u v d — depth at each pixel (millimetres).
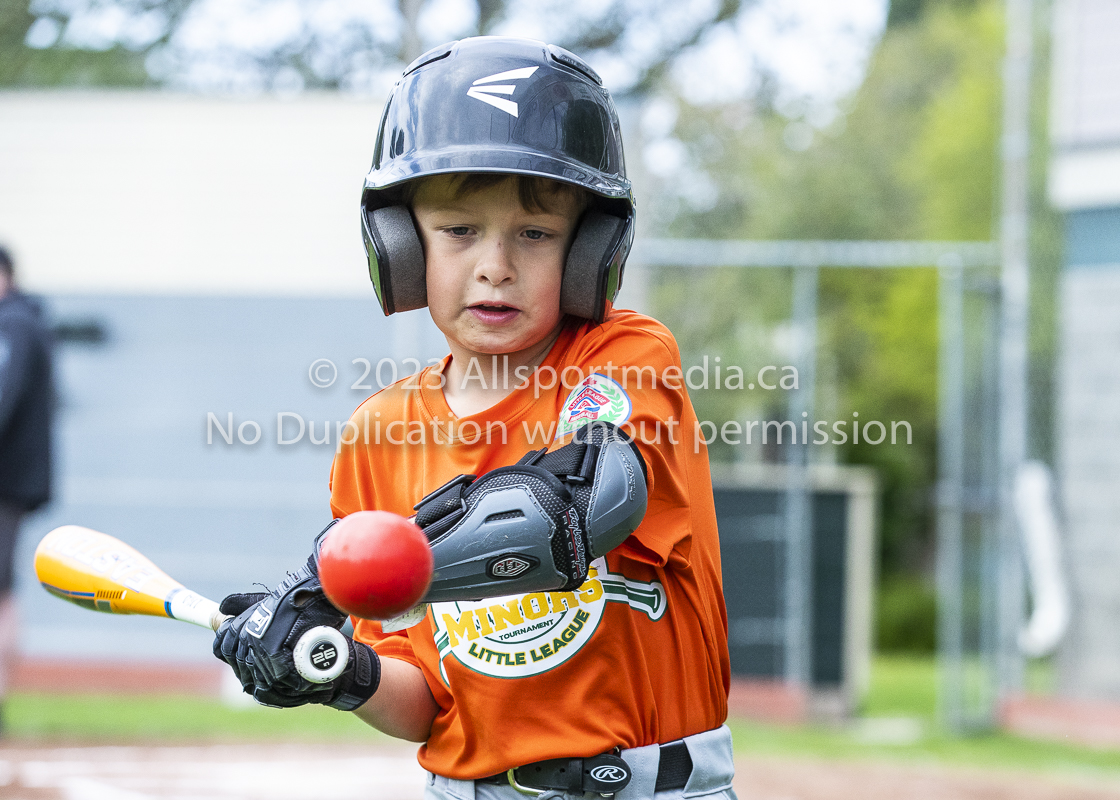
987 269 17438
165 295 15281
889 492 33750
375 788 8875
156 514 14992
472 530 2588
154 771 9297
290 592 2709
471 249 3020
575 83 3047
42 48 25828
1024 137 14031
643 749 3113
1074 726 13133
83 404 15156
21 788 8602
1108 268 14070
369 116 15320
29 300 10516
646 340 3107
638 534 3020
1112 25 14078
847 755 11383
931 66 39219
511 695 3102
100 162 15383
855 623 14203
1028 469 13977
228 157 15352
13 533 10375
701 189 37281
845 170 37875
